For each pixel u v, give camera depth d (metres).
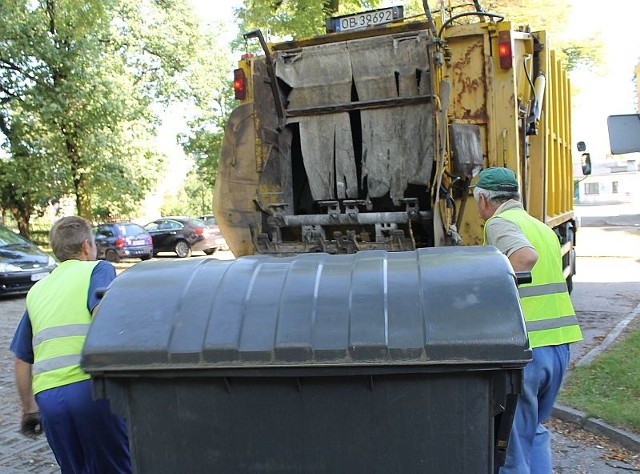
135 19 31.48
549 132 9.30
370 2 15.79
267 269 2.72
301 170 8.20
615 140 7.83
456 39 6.91
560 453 5.71
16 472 5.80
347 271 2.64
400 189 7.39
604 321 10.96
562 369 4.07
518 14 26.56
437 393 2.38
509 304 2.39
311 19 15.50
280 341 2.40
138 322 2.55
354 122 7.75
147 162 31.03
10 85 27.52
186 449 2.54
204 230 31.42
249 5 16.53
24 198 32.88
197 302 2.58
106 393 2.57
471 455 2.39
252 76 7.79
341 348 2.35
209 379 2.49
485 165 6.88
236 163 7.89
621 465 5.46
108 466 3.90
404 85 7.30
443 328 2.34
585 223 40.41
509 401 2.55
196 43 33.75
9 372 9.16
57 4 26.17
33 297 3.98
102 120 27.33
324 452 2.46
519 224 4.09
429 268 2.58
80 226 4.19
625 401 6.47
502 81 6.82
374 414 2.41
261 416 2.48
